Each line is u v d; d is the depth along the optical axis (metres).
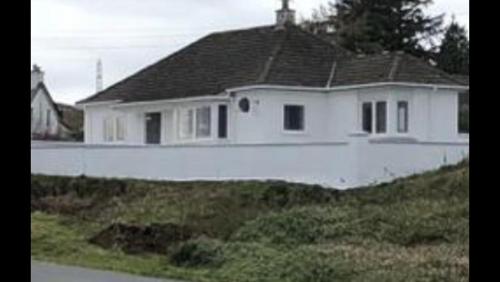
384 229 20.19
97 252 20.75
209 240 20.00
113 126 42.94
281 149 26.91
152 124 40.84
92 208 26.19
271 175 26.98
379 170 25.95
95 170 29.45
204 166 27.98
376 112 35.50
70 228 23.77
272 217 21.72
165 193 26.44
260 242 20.27
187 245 19.45
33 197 27.36
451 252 17.36
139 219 23.84
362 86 35.38
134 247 21.39
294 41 38.91
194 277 16.69
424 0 65.69
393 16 64.00
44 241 21.84
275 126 35.88
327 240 19.98
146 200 25.98
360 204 23.16
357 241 19.61
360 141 25.72
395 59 35.97
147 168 28.94
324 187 25.45
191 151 28.25
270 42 39.12
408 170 26.30
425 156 26.59
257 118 35.84
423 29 65.88
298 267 16.91
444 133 36.41
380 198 23.59
